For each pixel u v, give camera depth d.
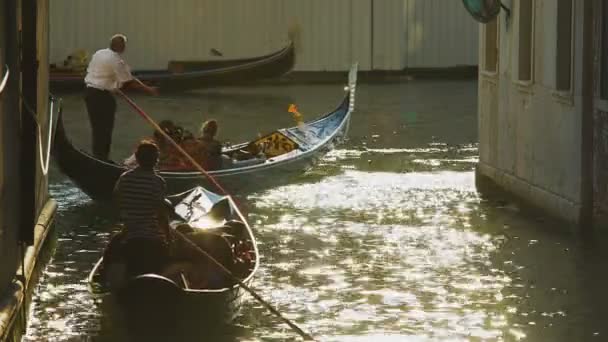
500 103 31.50
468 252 24.73
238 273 21.38
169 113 50.00
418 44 64.94
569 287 22.02
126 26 61.34
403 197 30.95
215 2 62.12
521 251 24.75
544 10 27.94
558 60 27.06
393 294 21.58
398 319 20.08
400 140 42.03
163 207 20.53
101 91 32.69
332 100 55.00
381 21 64.06
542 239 25.84
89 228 27.27
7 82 18.09
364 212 28.97
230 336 19.12
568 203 26.86
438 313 20.38
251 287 20.91
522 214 28.53
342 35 63.81
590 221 26.27
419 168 35.81
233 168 31.02
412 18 64.62
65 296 21.52
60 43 60.78
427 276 22.84
